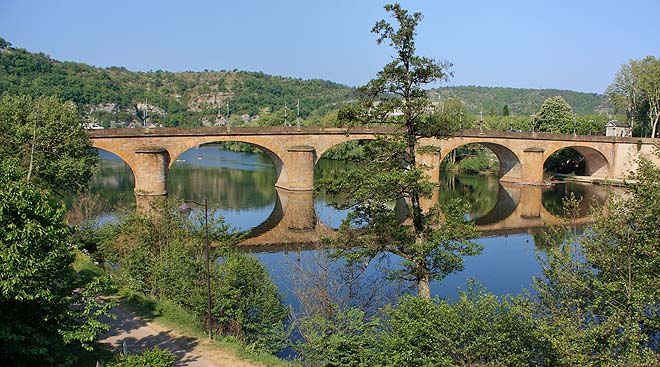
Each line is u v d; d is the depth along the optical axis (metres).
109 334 21.98
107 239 33.38
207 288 24.50
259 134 78.19
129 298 26.59
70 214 46.81
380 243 27.73
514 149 95.00
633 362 14.56
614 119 122.69
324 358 19.97
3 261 14.55
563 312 17.30
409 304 19.31
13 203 15.26
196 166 113.81
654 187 17.73
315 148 82.19
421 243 26.48
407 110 27.34
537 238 52.94
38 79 184.50
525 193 87.06
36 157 38.69
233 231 35.09
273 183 89.06
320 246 29.98
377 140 28.12
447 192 86.88
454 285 36.28
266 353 21.98
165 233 29.94
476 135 91.38
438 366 16.31
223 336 23.19
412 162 28.14
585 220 56.75
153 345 21.16
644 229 17.48
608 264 17.62
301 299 24.45
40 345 15.77
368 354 19.30
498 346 16.16
